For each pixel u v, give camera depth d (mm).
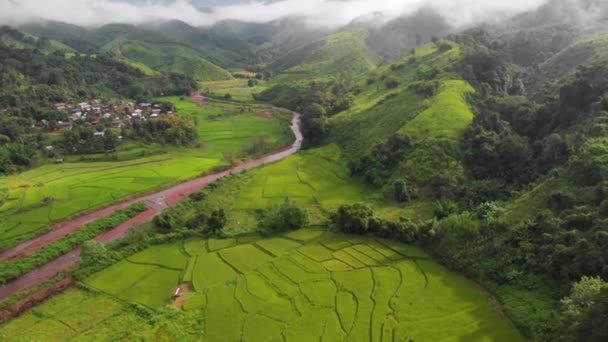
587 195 65000
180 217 96250
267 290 67125
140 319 62812
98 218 98875
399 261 72500
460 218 74125
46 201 104188
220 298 65812
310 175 118000
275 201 101688
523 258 62031
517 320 54812
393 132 123938
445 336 54188
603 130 80875
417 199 92938
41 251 84625
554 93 113375
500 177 93375
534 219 66000
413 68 178625
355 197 101688
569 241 58875
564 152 84625
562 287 55719
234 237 85500
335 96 194250
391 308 60469
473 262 66875
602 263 53156
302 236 83688
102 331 60531
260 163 140000
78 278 73562
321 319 59594
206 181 123375
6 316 65812
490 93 138625
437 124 114188
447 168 97188
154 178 122188
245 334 57656
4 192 108188
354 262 73000
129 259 79312
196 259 77938
